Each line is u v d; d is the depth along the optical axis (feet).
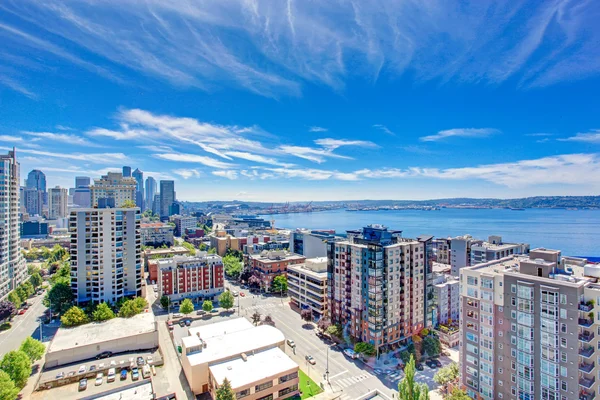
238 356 274.36
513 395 214.69
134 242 455.63
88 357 298.56
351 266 346.33
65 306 409.28
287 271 501.15
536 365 204.74
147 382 232.12
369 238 347.77
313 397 255.91
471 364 238.07
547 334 199.00
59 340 309.01
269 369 256.32
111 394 219.61
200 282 490.90
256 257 597.52
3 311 392.27
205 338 302.04
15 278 503.61
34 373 283.18
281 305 475.31
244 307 466.70
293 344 337.93
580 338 188.14
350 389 266.77
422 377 287.69
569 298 190.80
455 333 354.74
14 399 231.09
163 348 338.13
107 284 425.69
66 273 536.83
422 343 329.72
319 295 416.26
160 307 467.11
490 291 225.97
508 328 217.36
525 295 207.41
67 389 261.03
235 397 219.82
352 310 342.85
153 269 607.37
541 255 229.25
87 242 421.59
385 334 321.93
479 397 232.53
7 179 471.62
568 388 191.52
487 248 475.31
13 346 339.16
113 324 349.00
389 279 323.16
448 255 581.94
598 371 185.88
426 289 357.61
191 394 257.55
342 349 335.88
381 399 204.74
